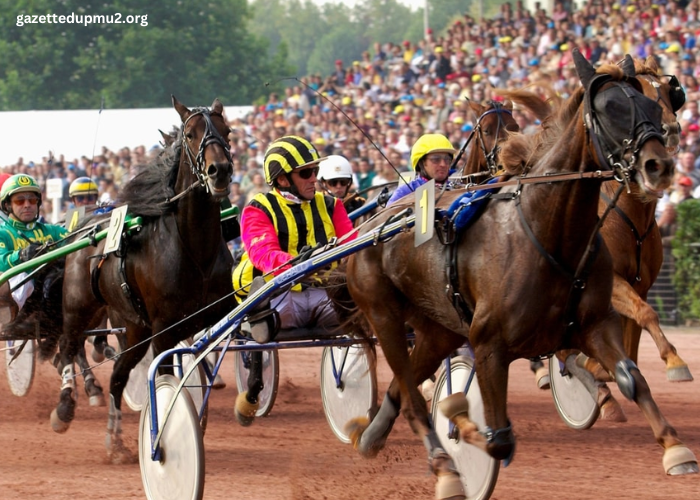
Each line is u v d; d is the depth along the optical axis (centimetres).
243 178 2572
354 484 913
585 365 1035
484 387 716
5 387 1636
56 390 1588
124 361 1088
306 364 1844
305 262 829
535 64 2783
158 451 821
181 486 798
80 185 1670
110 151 3122
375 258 847
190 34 5794
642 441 1087
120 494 888
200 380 1173
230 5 6088
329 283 937
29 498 874
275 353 1293
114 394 1074
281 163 956
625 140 641
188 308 1045
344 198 1384
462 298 756
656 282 2017
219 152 1009
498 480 914
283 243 967
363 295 860
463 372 845
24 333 1295
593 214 695
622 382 671
